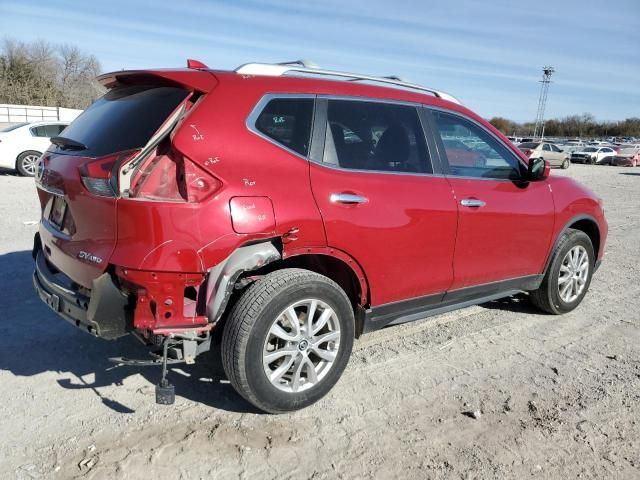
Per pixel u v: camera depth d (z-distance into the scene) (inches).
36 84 2415.1
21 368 150.6
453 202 158.2
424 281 155.9
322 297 132.1
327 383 137.3
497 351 174.9
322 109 139.5
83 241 124.3
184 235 114.7
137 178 115.3
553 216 190.2
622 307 222.1
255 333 122.4
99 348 164.2
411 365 162.4
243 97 127.0
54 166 137.9
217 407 135.8
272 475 112.0
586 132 4456.2
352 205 136.7
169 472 111.3
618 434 131.4
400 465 117.0
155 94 129.6
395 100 155.1
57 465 111.9
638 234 391.9
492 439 127.4
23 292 206.2
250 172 123.0
